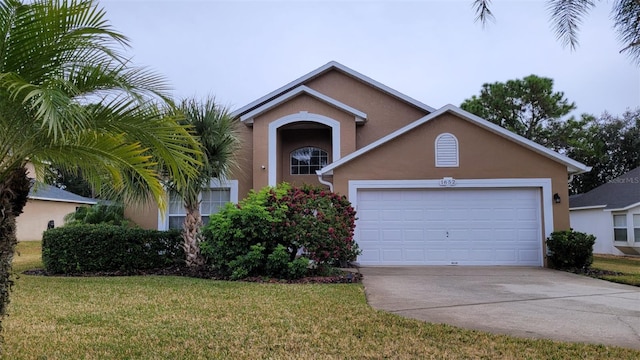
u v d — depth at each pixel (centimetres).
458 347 508
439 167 1315
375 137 1588
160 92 450
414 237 1319
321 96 1480
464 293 845
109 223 1419
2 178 396
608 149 3169
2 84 345
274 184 1469
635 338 546
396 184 1318
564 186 1280
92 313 665
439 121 1325
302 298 774
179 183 516
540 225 1288
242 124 1535
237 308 695
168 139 469
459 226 1315
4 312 404
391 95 1599
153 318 633
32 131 406
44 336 544
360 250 1249
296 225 1016
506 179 1295
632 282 962
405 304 742
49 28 382
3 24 372
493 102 2788
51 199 2498
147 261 1206
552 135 2733
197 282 970
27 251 1864
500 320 634
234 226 1034
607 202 2094
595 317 652
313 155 1650
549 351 494
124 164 462
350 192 1326
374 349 501
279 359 467
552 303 752
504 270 1195
